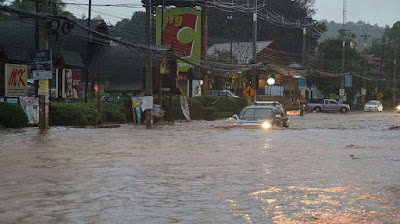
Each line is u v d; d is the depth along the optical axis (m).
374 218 6.62
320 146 16.30
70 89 31.72
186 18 45.91
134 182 9.30
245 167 11.32
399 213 6.91
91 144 16.19
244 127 22.86
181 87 49.88
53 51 30.81
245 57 63.47
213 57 59.06
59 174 10.12
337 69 76.69
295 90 78.06
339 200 7.74
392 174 10.37
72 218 6.56
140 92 36.88
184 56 44.56
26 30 33.88
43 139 17.56
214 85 63.75
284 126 25.80
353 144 17.17
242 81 60.62
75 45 35.72
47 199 7.73
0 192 8.24
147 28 26.72
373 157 13.37
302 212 6.95
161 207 7.24
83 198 7.83
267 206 7.32
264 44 69.00
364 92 79.94
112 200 7.70
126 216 6.69
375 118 44.16
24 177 9.73
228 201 7.67
